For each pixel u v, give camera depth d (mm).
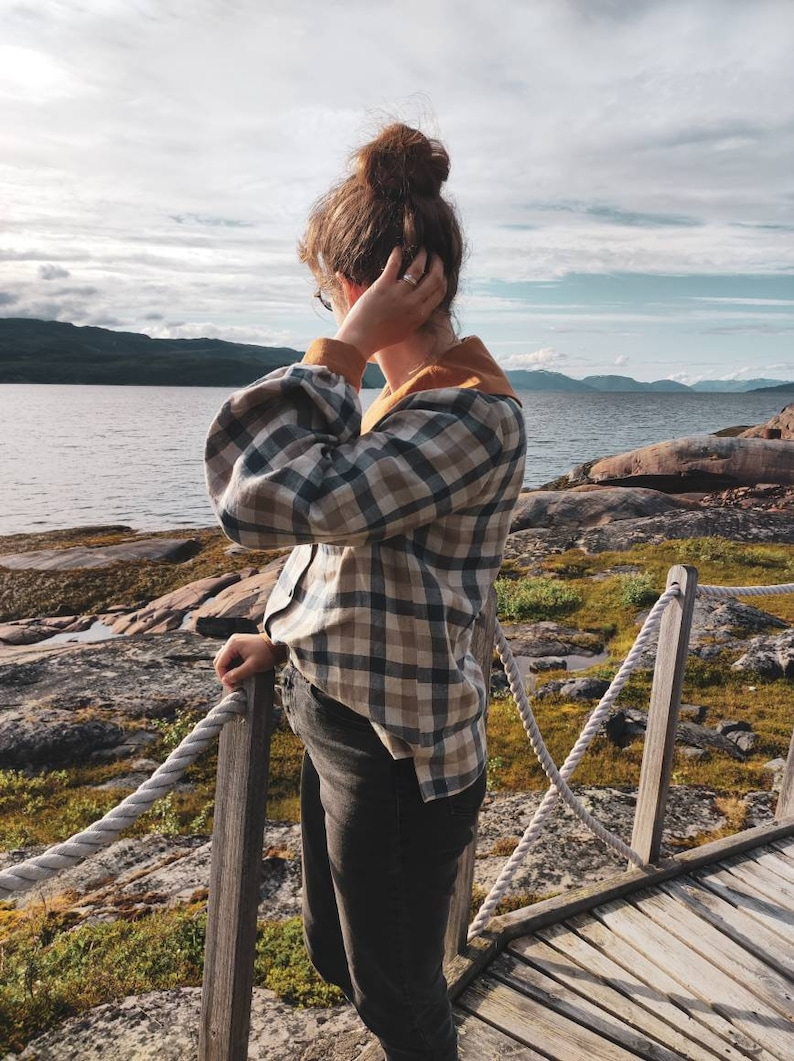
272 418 1297
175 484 55500
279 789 8875
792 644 12336
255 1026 3404
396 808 1514
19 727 10398
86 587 22766
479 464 1356
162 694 11984
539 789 8484
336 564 1431
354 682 1412
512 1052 2609
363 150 1511
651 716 3703
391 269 1415
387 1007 1703
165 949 4195
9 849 7773
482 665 2613
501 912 4629
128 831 8258
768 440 32000
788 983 3031
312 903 1939
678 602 3572
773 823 4262
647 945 3213
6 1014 3619
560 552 22094
